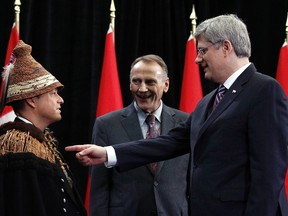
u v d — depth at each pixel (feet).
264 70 15.92
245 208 7.20
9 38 14.28
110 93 13.39
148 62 9.88
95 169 9.60
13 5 14.34
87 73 14.69
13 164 6.84
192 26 14.51
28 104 7.41
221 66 7.74
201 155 7.64
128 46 15.03
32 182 6.81
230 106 7.53
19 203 6.72
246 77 7.66
